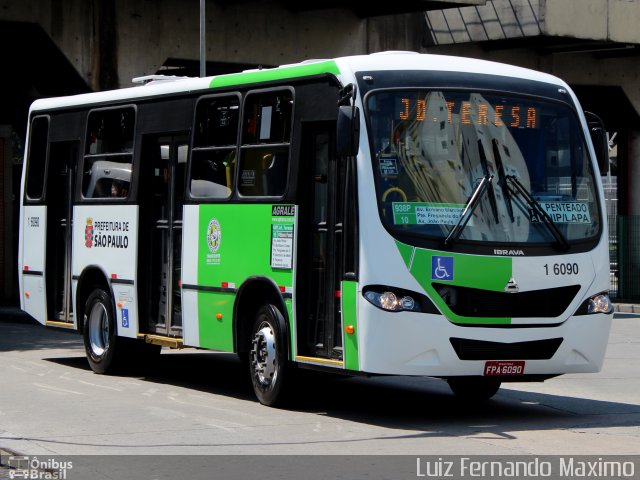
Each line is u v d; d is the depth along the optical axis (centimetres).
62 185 1602
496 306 1055
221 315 1244
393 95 1072
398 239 1035
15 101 2864
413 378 1480
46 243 1608
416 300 1033
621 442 979
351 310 1052
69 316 1566
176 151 1364
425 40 2723
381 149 1055
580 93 3117
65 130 1591
